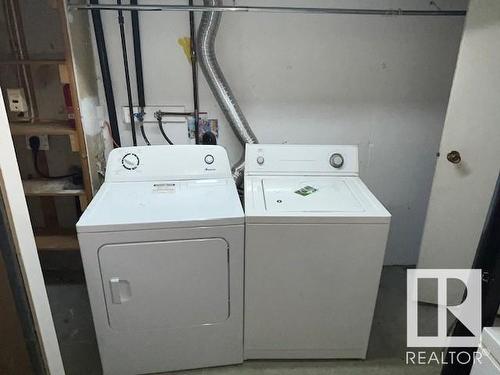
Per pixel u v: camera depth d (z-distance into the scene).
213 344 1.74
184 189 1.79
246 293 1.67
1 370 1.20
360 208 1.61
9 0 1.87
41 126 1.94
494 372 0.95
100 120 2.09
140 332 1.65
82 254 1.46
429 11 1.94
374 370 1.79
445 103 2.22
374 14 1.96
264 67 2.09
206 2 1.81
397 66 2.13
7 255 1.02
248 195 1.72
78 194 2.01
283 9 1.86
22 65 1.97
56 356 1.26
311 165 1.96
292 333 1.77
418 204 2.46
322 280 1.65
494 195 1.05
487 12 1.67
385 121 2.25
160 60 2.03
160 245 1.50
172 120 2.15
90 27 1.94
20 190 1.03
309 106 2.19
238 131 2.06
